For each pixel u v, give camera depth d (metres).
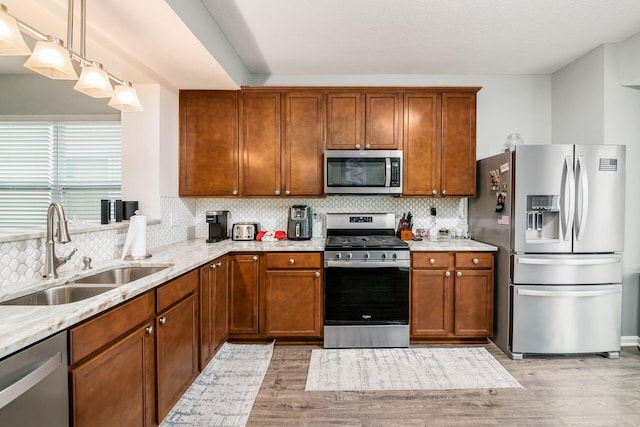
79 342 1.15
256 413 1.95
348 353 2.72
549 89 3.46
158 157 2.77
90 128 3.36
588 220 2.59
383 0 2.16
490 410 1.97
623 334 2.87
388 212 3.44
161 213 2.81
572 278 2.60
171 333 1.80
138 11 1.72
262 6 2.21
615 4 2.22
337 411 1.97
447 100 3.10
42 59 1.32
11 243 1.48
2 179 3.36
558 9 2.28
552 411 1.96
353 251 2.78
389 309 2.80
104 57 2.26
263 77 3.42
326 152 3.03
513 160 2.64
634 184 2.84
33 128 3.36
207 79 2.80
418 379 2.32
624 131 2.82
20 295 1.40
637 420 1.88
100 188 3.36
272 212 3.47
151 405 1.62
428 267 2.85
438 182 3.11
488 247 2.84
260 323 2.84
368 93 3.10
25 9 1.66
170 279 1.79
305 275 2.82
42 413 1.00
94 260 2.03
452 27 2.50
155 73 2.64
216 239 3.11
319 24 2.45
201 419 1.89
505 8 2.26
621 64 2.78
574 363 2.56
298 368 2.47
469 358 2.63
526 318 2.61
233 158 3.11
